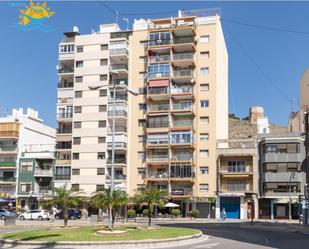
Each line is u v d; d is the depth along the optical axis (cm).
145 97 8412
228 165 7875
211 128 8050
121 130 8338
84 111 8556
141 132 8356
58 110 8750
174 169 7944
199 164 7975
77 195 3897
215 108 8088
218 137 8212
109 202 3111
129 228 3472
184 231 3173
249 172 7706
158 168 8119
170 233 2942
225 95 9106
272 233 3816
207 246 2566
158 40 8400
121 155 8356
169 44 8325
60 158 8638
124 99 8506
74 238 2559
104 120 8412
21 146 9038
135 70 8562
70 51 8856
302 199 5853
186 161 7894
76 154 8488
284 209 7450
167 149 8088
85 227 3572
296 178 7412
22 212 7244
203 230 4044
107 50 8600
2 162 8925
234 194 7662
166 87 8238
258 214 7594
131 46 8650
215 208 7775
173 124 8225
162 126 8169
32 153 8894
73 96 8681
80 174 8400
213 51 8275
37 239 2555
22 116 9206
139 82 8512
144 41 8612
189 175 7850
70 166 8506
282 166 7562
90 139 8444
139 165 8262
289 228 4675
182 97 8212
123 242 2461
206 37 8362
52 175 8694
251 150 7775
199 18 8494
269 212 7562
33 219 6725
